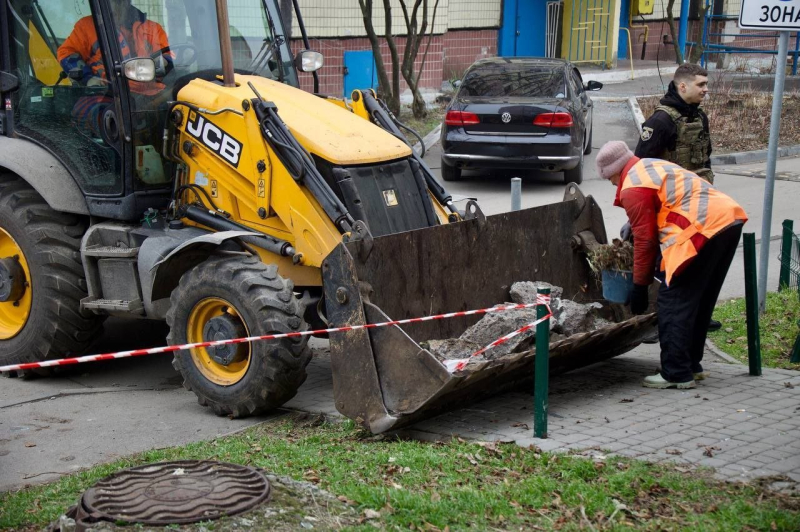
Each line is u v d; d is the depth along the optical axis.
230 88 6.86
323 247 6.26
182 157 6.97
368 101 7.45
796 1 7.65
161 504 4.27
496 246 6.76
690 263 6.15
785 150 18.20
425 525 4.36
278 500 4.45
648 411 6.01
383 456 5.25
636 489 4.71
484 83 15.03
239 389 6.19
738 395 6.33
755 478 4.84
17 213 7.24
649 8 28.28
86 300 7.11
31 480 5.30
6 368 4.84
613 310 7.33
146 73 6.58
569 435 5.55
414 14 19.16
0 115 7.66
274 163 6.43
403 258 6.13
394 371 5.52
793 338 7.74
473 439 5.57
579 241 7.25
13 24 7.45
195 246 6.47
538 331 5.43
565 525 4.36
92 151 7.11
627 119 20.36
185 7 7.16
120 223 7.14
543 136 14.23
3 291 7.41
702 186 6.16
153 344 8.30
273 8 7.79
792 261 9.11
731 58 28.22
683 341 6.37
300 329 6.08
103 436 6.05
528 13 25.22
